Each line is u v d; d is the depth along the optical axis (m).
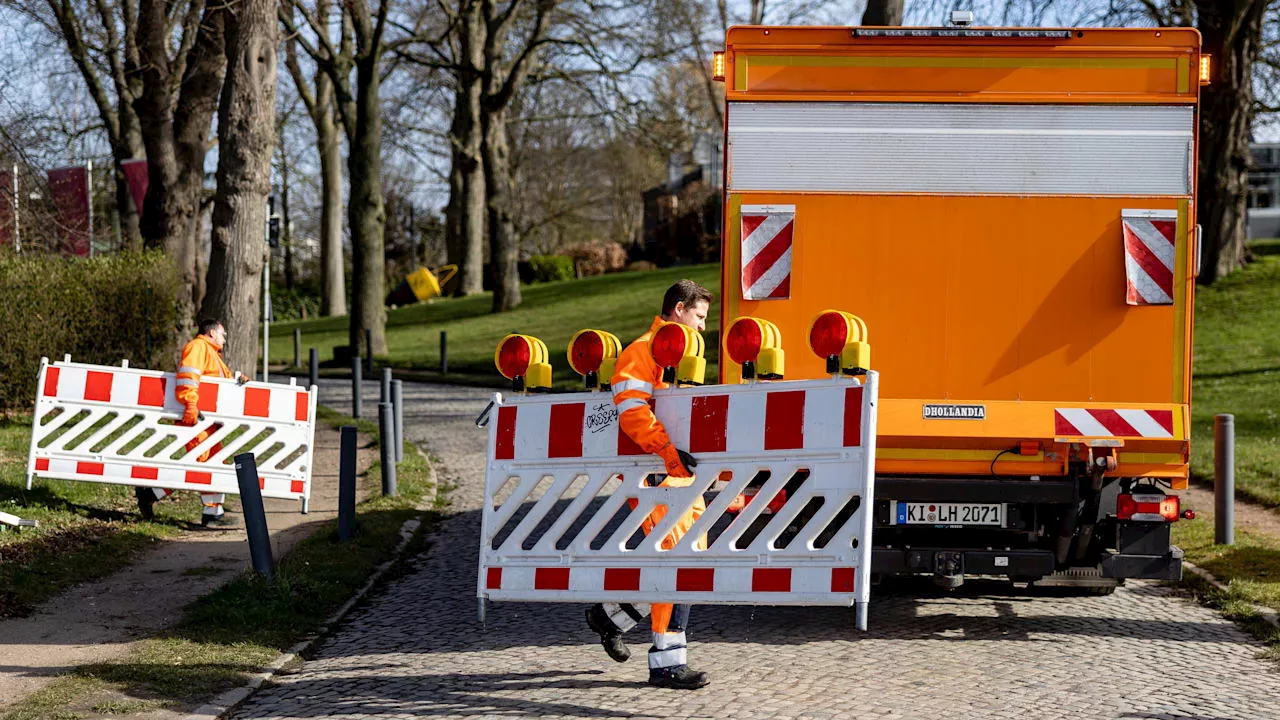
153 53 20.19
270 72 14.99
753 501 5.43
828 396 5.26
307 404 10.39
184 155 20.44
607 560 5.72
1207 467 13.10
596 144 59.75
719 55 6.94
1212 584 7.92
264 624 6.93
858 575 5.19
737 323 5.41
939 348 6.64
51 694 5.45
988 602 7.70
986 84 6.67
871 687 5.70
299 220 65.31
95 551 8.58
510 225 41.50
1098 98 6.62
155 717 5.21
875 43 6.70
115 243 25.09
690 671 5.71
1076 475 6.53
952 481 6.66
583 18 32.19
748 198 6.74
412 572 8.70
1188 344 6.54
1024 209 6.63
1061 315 6.60
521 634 6.89
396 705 5.47
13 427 14.62
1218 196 27.83
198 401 10.06
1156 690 5.64
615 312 38.59
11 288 15.73
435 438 16.84
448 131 49.22
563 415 5.84
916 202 6.67
